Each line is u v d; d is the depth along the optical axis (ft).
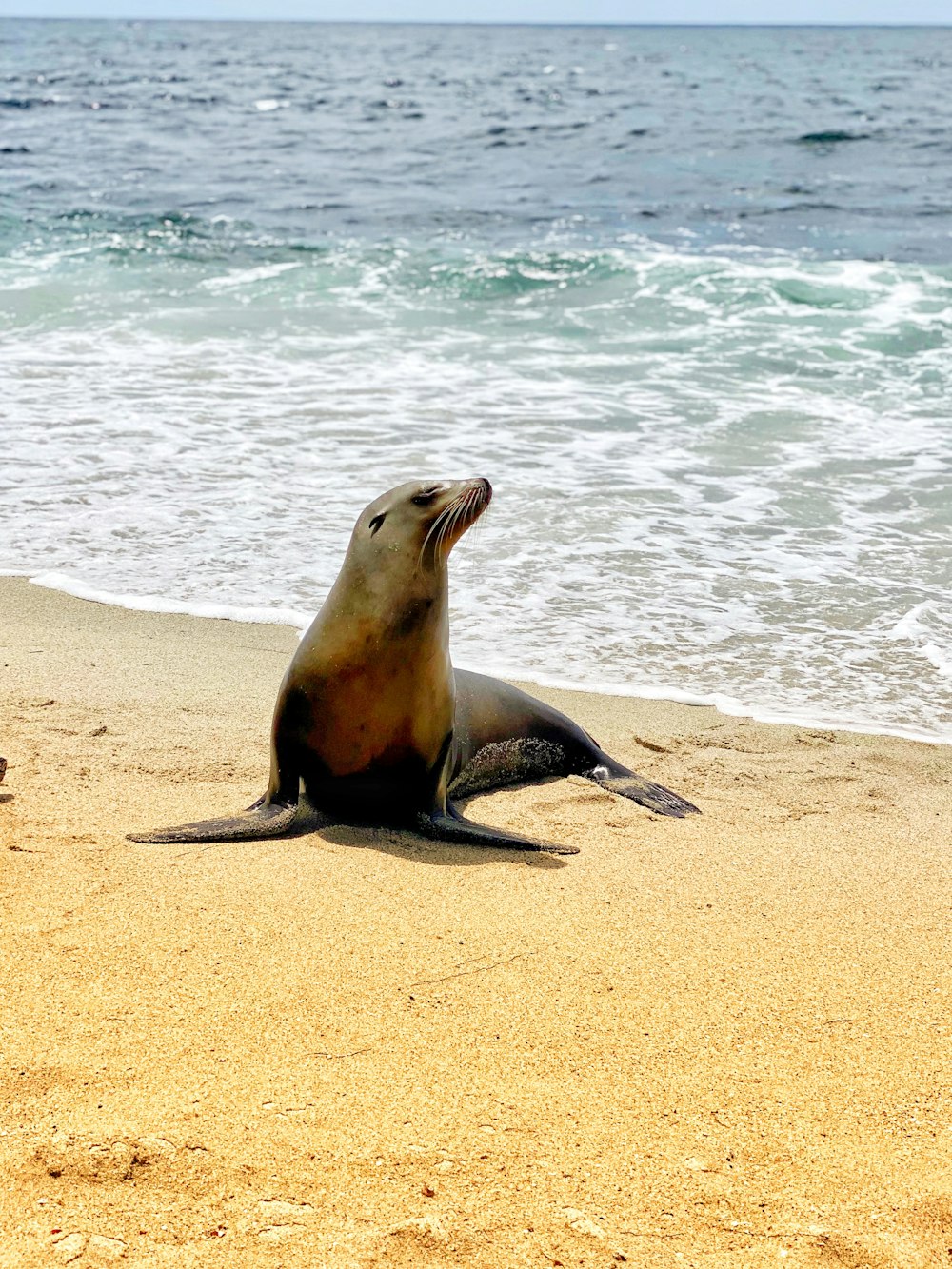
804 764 19.53
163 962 12.35
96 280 55.01
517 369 43.52
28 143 107.55
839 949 13.51
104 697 20.31
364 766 16.16
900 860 16.06
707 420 38.32
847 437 37.01
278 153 104.68
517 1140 9.94
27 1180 9.20
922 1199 9.51
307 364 43.55
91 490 31.30
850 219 74.95
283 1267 8.54
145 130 119.34
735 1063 11.22
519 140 113.80
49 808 16.05
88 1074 10.45
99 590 25.72
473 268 57.72
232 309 50.90
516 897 14.47
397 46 371.76
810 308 51.98
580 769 19.08
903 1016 12.17
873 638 24.91
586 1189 9.44
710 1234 9.07
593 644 24.27
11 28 623.36
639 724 20.95
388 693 15.66
